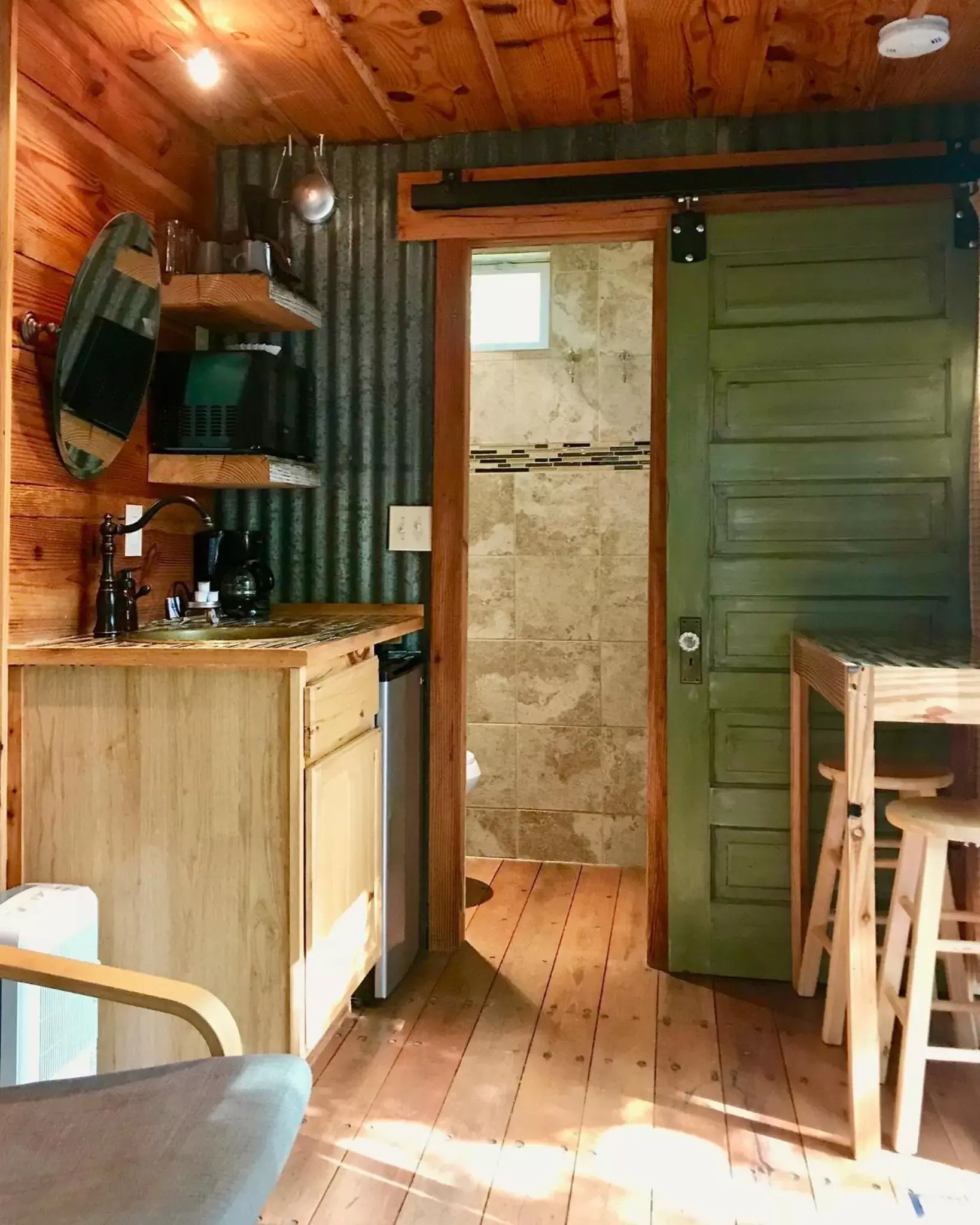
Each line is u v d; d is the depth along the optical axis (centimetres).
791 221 270
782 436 272
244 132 294
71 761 207
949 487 266
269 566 304
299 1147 196
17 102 208
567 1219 175
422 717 296
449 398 292
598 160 285
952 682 184
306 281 300
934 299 266
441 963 287
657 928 285
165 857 204
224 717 201
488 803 397
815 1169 190
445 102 272
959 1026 230
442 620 294
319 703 208
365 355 298
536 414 389
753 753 275
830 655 212
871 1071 192
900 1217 176
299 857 199
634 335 381
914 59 246
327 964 216
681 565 276
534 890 357
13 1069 168
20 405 214
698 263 274
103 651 200
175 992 128
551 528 389
